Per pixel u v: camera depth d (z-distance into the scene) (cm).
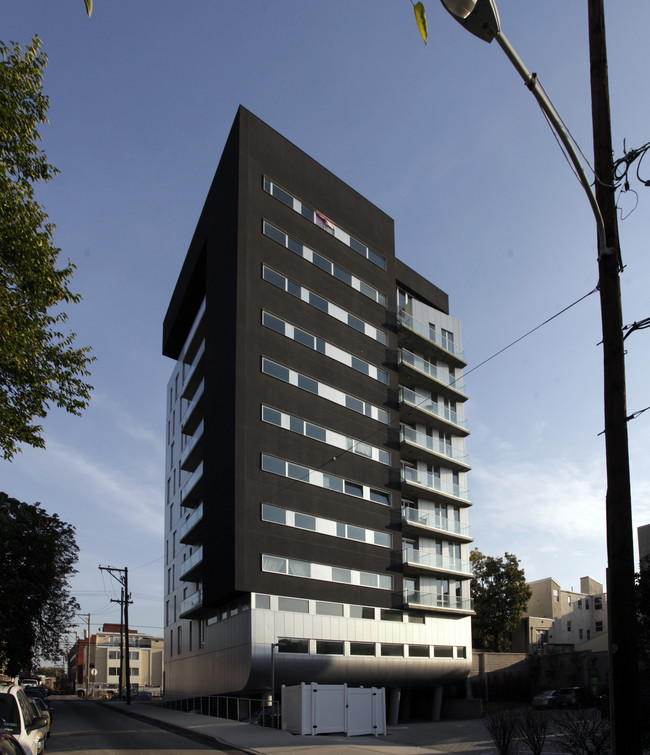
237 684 3378
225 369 3653
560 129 820
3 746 794
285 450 3609
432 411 4747
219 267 3966
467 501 4747
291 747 1905
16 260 1311
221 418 3638
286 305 3850
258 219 3841
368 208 4616
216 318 3906
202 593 3809
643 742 1670
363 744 2059
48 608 4162
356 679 3691
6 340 1281
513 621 5800
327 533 3703
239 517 3312
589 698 4312
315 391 3869
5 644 3791
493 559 5969
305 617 3466
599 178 927
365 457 4072
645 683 1853
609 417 867
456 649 4375
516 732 1703
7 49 1319
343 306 4209
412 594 4138
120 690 7331
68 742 1978
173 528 5659
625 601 809
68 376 1405
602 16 968
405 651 3984
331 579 3650
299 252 4019
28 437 1384
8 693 1246
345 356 4128
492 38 713
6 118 1301
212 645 3928
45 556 3931
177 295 5334
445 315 5125
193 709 4225
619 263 908
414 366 4516
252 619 3247
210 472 3728
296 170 4147
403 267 4997
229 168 3984
